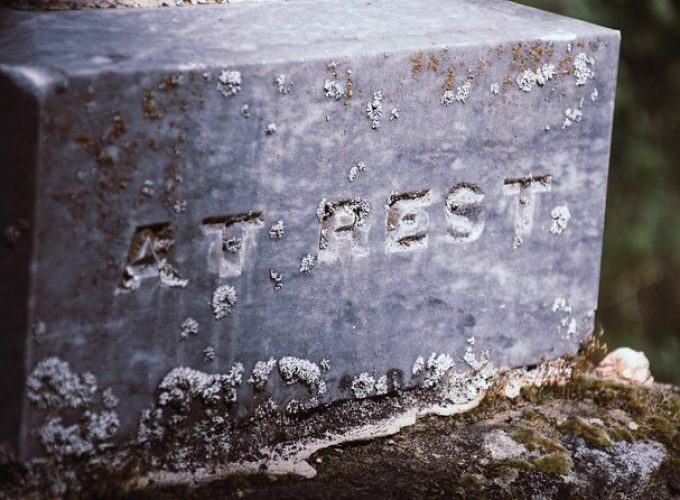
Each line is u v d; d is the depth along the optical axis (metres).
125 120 1.81
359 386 2.22
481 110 2.23
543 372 2.48
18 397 1.81
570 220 2.43
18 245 1.77
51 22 1.99
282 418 2.14
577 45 2.32
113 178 1.82
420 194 2.21
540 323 2.45
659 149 5.83
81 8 2.09
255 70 1.92
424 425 2.28
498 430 2.30
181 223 1.91
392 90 2.11
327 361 2.16
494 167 2.28
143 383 1.93
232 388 2.04
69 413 1.86
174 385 1.97
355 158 2.10
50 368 1.82
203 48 1.96
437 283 2.27
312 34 2.12
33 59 1.78
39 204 1.75
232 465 2.05
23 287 1.78
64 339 1.83
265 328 2.06
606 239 5.79
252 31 2.10
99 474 1.92
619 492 2.21
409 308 2.25
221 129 1.91
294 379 2.13
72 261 1.80
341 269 2.13
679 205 5.92
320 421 2.19
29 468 1.84
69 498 1.88
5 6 2.05
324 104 2.03
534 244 2.39
